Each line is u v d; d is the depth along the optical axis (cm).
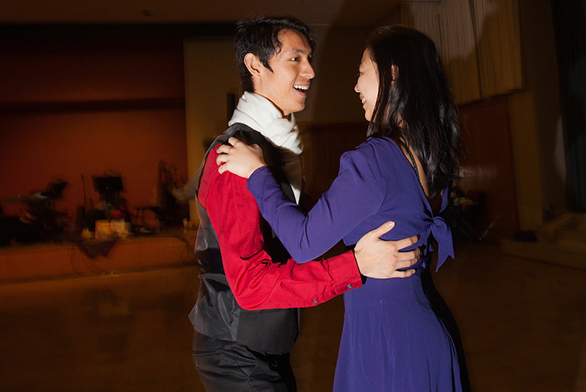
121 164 964
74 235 664
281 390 100
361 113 863
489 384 236
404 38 102
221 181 94
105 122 954
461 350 106
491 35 659
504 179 684
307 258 86
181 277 559
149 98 904
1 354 319
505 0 625
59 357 308
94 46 868
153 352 308
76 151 952
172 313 403
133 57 893
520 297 395
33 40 854
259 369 100
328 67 852
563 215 586
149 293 484
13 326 386
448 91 106
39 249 586
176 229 714
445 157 104
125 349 317
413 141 97
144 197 972
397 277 97
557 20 615
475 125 734
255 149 95
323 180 849
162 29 792
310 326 342
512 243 592
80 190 957
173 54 896
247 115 114
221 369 101
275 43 117
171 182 757
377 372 96
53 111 933
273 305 86
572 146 605
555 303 372
